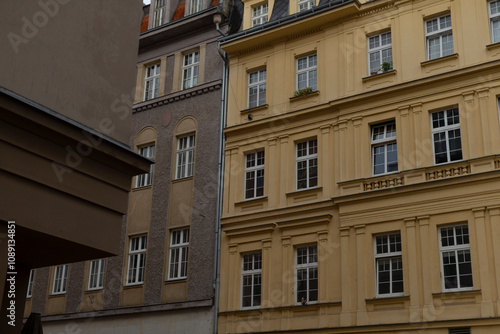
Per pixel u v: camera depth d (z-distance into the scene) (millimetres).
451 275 17750
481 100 18734
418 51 20484
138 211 25359
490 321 16562
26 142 9414
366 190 19922
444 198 18297
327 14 22375
